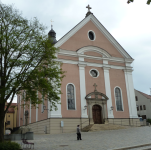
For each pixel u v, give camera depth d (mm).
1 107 13445
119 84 31625
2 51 13719
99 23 32562
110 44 32938
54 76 15391
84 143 14438
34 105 15398
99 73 30547
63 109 26484
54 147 13125
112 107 29562
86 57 30078
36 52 15016
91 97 28719
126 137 16797
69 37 29734
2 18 14617
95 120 28406
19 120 44688
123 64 33000
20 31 15109
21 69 14172
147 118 47156
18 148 11891
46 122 26469
